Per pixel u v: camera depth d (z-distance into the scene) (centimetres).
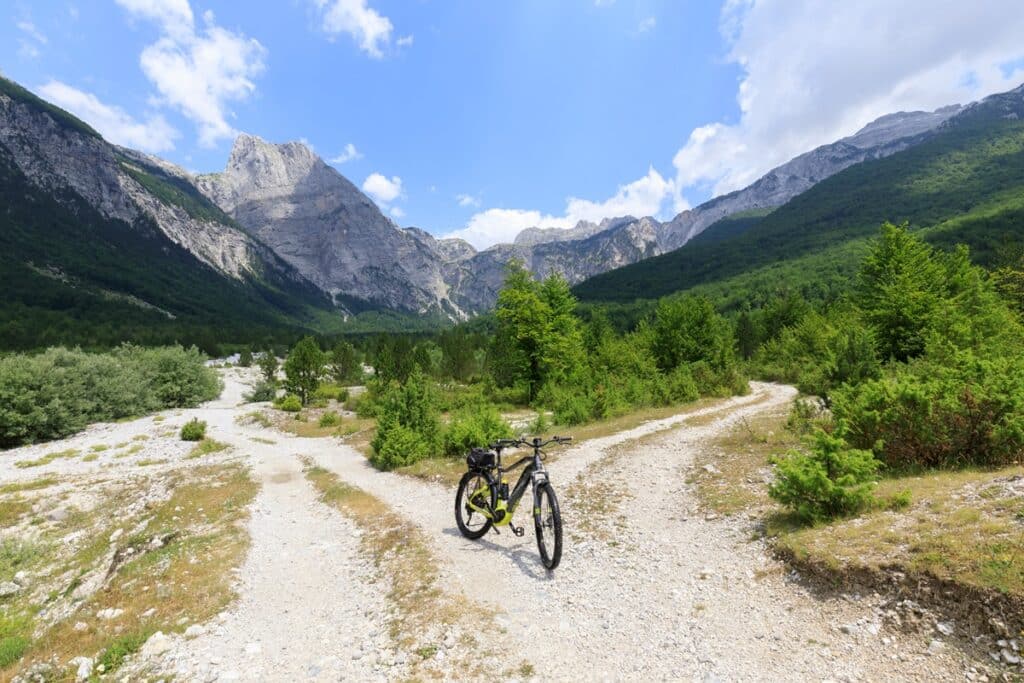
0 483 1684
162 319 15312
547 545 717
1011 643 374
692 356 3500
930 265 2891
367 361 8562
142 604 684
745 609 511
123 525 1164
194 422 2514
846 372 1709
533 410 2777
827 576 520
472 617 543
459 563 695
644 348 3762
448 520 911
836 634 443
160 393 3712
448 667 460
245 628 595
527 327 3011
